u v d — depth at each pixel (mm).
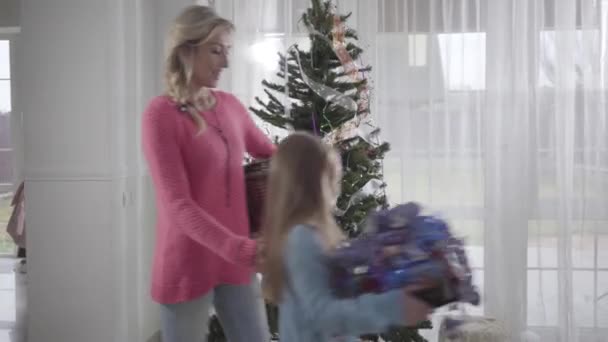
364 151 2879
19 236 6047
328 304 1297
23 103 3473
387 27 3703
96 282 3459
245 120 2193
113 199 3449
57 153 3461
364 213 2852
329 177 1526
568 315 3670
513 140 3678
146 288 3889
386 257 1277
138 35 3691
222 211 1963
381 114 3701
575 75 3648
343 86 2859
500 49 3670
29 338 3504
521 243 3691
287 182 1476
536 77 3648
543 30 3650
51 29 3441
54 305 3484
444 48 3695
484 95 3676
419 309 1217
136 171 3732
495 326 2979
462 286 1222
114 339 3455
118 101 3496
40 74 3455
